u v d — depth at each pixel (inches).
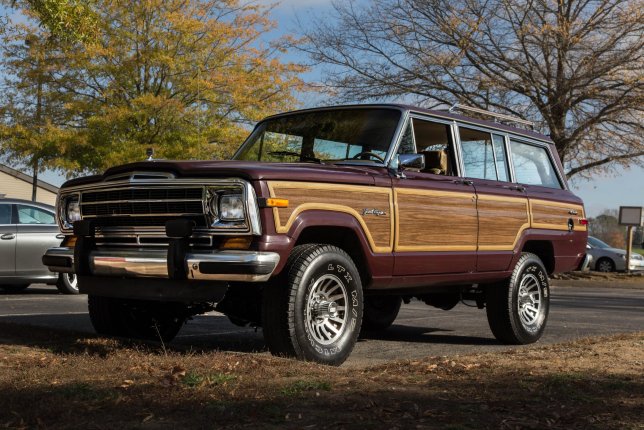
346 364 243.1
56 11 457.1
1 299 459.8
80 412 144.9
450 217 265.9
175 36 808.9
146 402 152.0
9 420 140.6
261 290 231.0
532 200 309.0
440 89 849.5
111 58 793.6
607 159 863.1
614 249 1165.1
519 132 317.7
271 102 879.7
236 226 203.8
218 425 137.7
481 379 186.5
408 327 365.4
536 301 314.5
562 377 188.7
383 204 239.8
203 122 853.2
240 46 860.6
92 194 234.8
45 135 783.7
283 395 159.9
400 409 151.9
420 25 850.1
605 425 145.3
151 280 217.5
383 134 255.9
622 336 281.3
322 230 227.5
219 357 208.4
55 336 251.8
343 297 225.6
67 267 241.4
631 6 804.6
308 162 252.4
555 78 837.2
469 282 282.5
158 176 215.8
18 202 491.2
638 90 807.7
